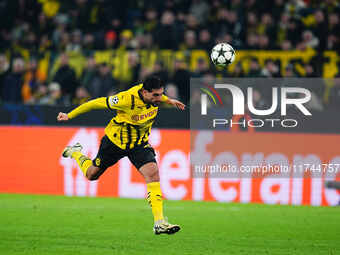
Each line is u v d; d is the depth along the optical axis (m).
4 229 26.41
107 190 38.06
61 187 38.50
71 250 22.11
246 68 49.88
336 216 31.97
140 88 23.05
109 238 24.70
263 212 32.97
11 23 57.84
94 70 49.66
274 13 54.03
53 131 38.66
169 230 21.75
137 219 29.81
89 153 38.00
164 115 37.94
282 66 49.75
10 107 39.50
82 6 56.94
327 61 50.28
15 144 39.12
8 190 39.12
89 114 38.16
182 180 37.44
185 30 53.09
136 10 56.94
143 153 23.62
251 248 23.19
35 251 21.86
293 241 24.86
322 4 54.84
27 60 53.28
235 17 53.47
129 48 52.72
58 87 49.09
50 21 57.41
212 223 29.17
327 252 22.62
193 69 50.38
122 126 23.67
